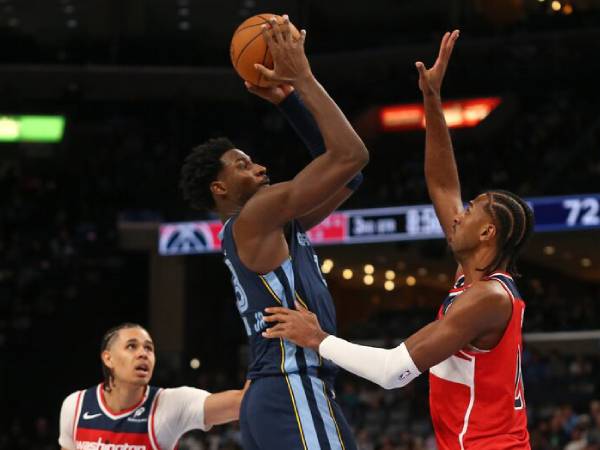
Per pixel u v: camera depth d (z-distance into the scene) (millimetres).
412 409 16016
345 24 24047
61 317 20625
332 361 3123
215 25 23719
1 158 24141
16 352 19969
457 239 3258
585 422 12609
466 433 3102
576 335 19891
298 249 3375
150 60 23688
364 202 18594
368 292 26516
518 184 20766
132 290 21797
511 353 3084
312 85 3234
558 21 22047
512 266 3248
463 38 22547
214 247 19172
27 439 17812
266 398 3213
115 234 22125
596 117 22375
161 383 19094
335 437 3207
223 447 13703
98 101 24203
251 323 3316
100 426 4363
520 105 23578
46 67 23109
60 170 24344
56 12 23234
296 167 22750
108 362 4359
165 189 22844
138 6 23062
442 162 3732
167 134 24844
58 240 21969
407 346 3020
